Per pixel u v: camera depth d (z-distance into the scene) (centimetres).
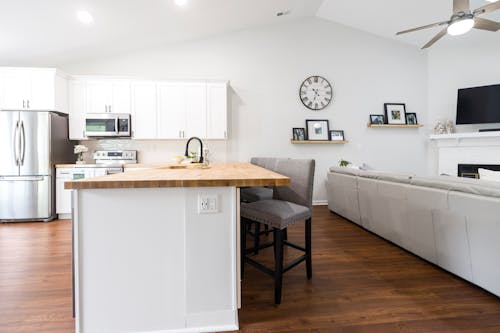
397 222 251
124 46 436
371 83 511
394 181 256
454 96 507
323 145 500
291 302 169
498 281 161
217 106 445
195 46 470
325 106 498
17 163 373
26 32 361
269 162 292
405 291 181
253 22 459
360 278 200
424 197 212
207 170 204
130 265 135
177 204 137
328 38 498
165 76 465
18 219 376
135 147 463
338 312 158
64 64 444
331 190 405
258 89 484
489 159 457
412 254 247
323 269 216
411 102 520
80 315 133
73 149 442
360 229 331
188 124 439
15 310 161
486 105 460
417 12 426
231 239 141
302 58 493
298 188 203
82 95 419
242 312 158
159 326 139
